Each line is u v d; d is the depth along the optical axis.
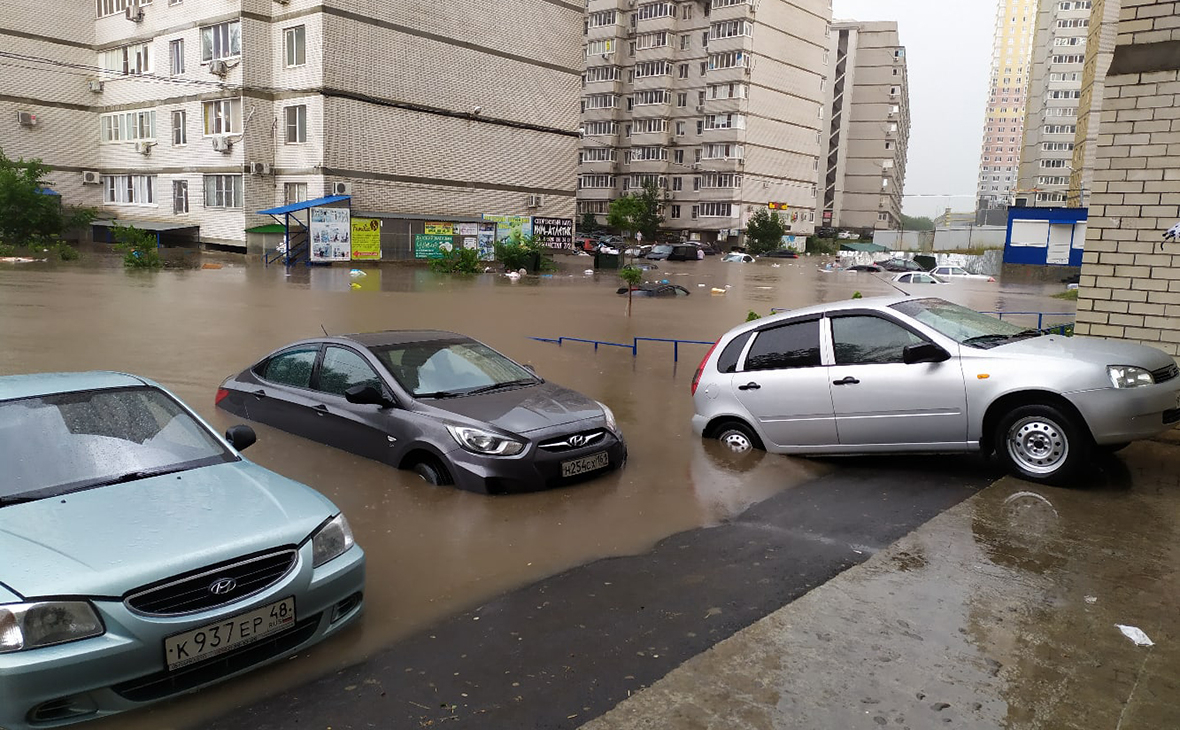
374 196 37.19
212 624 3.19
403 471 6.37
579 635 3.80
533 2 43.66
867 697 3.19
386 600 4.22
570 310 22.23
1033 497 5.55
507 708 3.17
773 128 76.56
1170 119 7.02
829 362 6.61
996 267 51.59
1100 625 3.77
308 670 3.50
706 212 76.31
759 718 3.06
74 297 19.12
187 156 38.25
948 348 6.09
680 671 3.42
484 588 4.37
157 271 27.81
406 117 38.03
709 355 7.46
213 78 36.38
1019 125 175.88
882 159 104.06
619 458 6.55
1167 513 5.23
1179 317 7.10
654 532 5.20
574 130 47.25
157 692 3.12
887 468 6.54
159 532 3.36
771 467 6.67
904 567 4.46
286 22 35.31
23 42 40.28
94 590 2.97
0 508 3.46
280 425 7.41
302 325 15.97
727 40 72.62
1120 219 7.34
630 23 82.25
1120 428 5.49
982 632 3.71
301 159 35.56
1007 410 5.92
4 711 2.79
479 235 40.25
